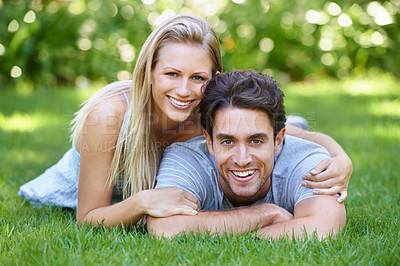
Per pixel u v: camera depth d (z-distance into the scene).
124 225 2.60
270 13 9.08
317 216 2.43
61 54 8.47
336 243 2.28
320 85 9.34
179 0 8.32
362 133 5.68
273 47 9.24
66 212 3.26
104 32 8.43
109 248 2.25
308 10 9.21
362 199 3.31
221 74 2.61
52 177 3.41
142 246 2.27
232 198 2.74
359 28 9.48
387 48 9.73
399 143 5.19
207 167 2.72
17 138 5.24
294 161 2.71
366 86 9.25
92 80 8.80
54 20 8.27
